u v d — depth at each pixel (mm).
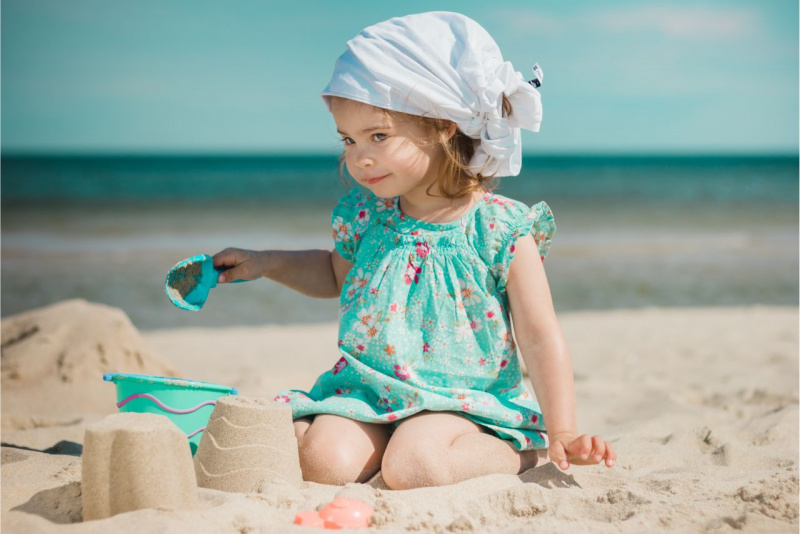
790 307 9477
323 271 2914
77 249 14547
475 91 2484
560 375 2432
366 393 2596
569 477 2367
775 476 2254
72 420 3551
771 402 3838
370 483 2344
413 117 2479
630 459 2779
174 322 8578
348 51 2527
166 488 1870
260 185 37000
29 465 2424
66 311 4457
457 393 2510
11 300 9469
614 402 4062
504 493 2123
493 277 2557
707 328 7016
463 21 2566
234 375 4930
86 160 74875
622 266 12852
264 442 2199
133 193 30875
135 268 12156
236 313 9180
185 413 2445
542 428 2559
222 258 2656
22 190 31500
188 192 31828
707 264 13125
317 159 83875
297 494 2080
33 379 4023
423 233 2602
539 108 2562
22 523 1799
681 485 2271
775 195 32656
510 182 42844
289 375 4863
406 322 2562
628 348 5895
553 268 12617
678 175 52625
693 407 3750
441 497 2107
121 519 1776
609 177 49062
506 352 2586
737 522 1938
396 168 2482
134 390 2418
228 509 1886
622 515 2020
